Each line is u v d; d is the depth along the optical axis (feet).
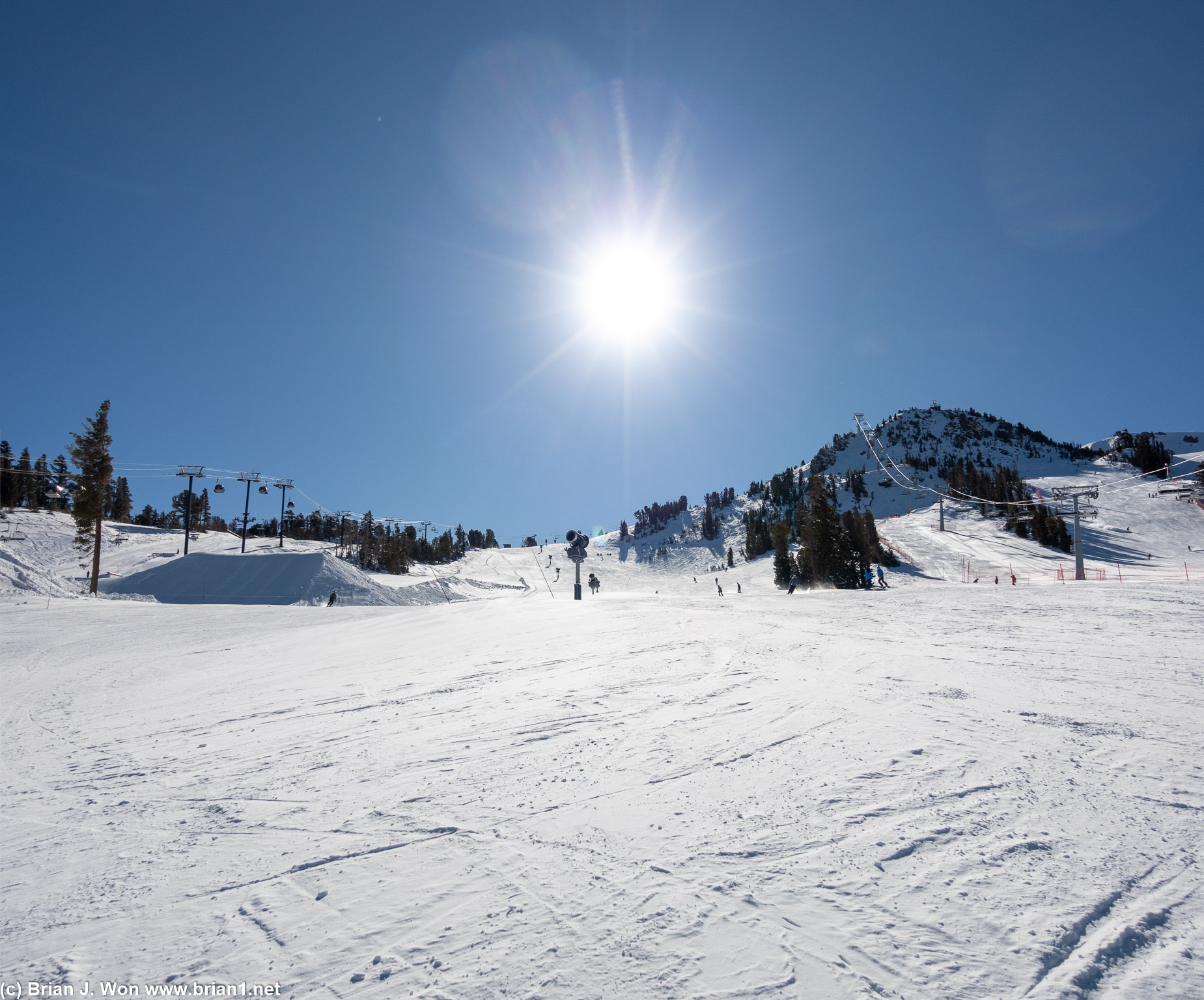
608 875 9.22
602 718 18.38
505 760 14.97
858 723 16.33
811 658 26.96
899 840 9.76
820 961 7.00
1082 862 8.85
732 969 6.93
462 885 9.18
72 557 177.47
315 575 136.05
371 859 10.16
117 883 9.85
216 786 14.57
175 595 126.93
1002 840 9.60
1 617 71.92
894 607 50.47
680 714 18.39
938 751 13.88
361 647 41.75
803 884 8.66
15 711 25.52
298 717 21.57
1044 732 14.84
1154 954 6.88
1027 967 6.72
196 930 8.36
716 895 8.49
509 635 42.37
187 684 30.71
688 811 11.34
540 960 7.26
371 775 14.49
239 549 202.80
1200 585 55.98
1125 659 23.68
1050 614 39.93
